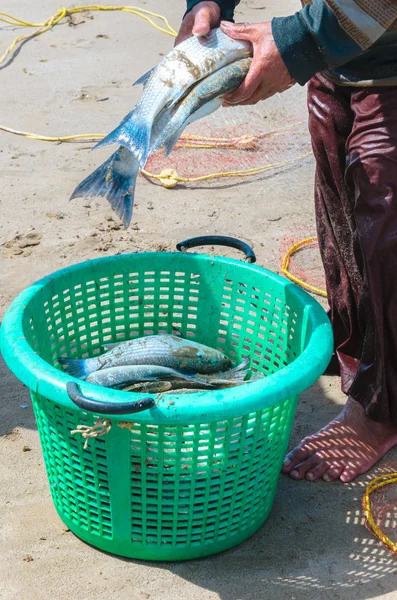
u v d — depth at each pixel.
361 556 2.38
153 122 2.22
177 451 2.14
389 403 2.65
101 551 2.38
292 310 2.70
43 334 2.70
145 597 2.21
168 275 2.96
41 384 2.12
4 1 7.98
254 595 2.23
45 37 7.10
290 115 5.55
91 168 4.86
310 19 2.17
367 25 2.12
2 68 6.43
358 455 2.72
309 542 2.43
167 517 2.26
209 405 2.04
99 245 4.03
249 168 4.85
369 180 2.44
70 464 2.27
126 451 2.14
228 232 4.18
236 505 2.31
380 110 2.42
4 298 3.59
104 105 5.77
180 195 4.55
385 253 2.43
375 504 2.59
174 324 3.08
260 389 2.09
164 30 7.23
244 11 7.45
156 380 2.66
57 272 2.76
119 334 3.05
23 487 2.60
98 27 7.35
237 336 3.01
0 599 2.20
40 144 5.19
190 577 2.29
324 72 2.55
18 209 4.38
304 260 3.95
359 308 2.56
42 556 2.34
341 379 3.01
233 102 2.39
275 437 2.31
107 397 2.05
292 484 2.67
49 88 6.06
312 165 4.88
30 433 2.84
